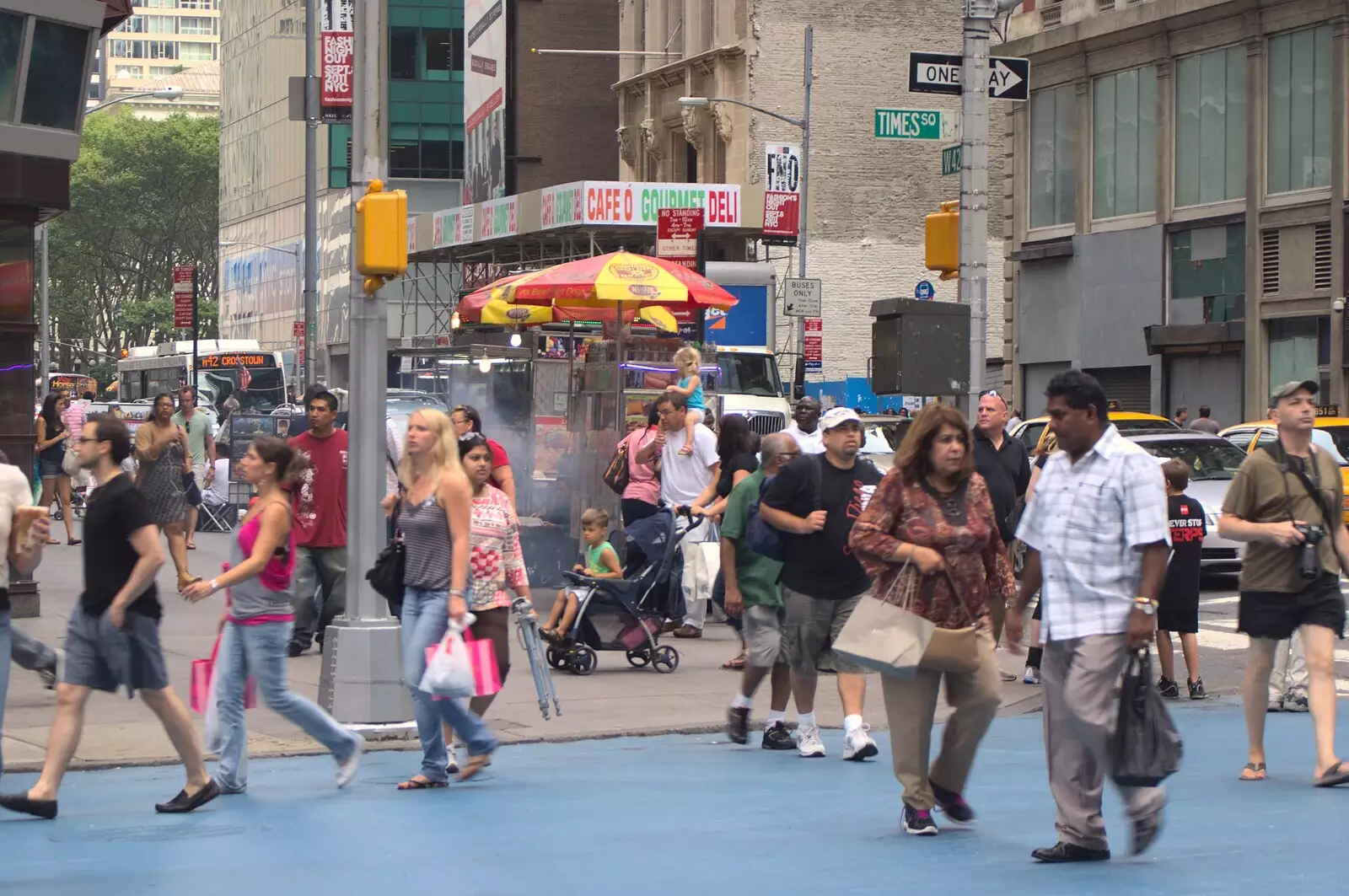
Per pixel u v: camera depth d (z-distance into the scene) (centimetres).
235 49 16962
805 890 1255
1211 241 6675
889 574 1419
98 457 1523
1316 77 6212
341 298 13112
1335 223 6069
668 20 9600
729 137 8825
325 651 1986
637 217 7706
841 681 1869
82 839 1459
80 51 3162
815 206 8869
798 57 8769
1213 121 6662
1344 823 1491
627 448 2827
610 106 11338
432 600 1669
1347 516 3884
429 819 1541
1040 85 7531
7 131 3023
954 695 1445
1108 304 7156
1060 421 1332
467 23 10856
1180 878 1282
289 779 1759
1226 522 1691
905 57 8925
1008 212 7738
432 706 1681
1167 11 6731
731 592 1930
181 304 7281
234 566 1634
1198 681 2364
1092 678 1308
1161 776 1297
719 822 1523
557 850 1401
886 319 2545
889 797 1647
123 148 18675
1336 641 2850
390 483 2636
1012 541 2180
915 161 8994
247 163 16462
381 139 2036
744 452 2517
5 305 3052
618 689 2341
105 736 1931
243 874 1320
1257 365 6431
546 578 3391
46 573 3719
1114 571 1312
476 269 9800
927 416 1399
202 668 1664
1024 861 1352
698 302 3231
